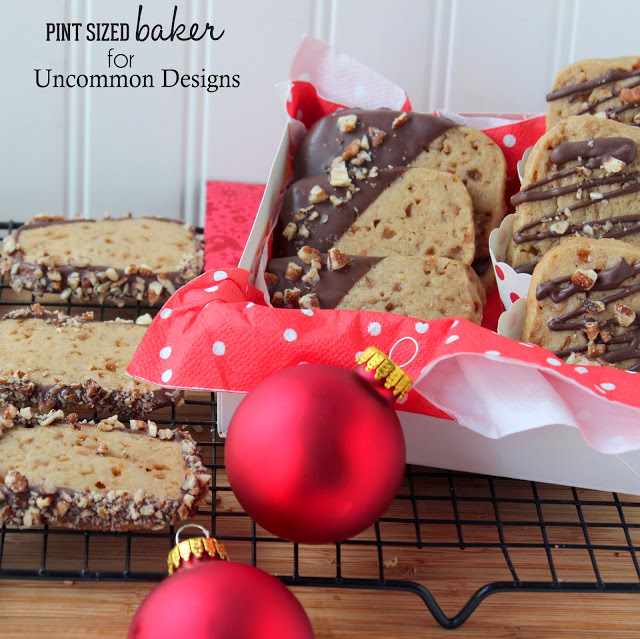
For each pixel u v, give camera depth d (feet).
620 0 2.24
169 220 2.19
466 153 1.97
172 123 2.29
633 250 1.71
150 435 1.68
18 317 1.89
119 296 1.99
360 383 1.49
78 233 2.09
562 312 1.72
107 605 1.55
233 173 2.36
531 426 1.56
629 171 1.84
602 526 1.66
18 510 1.54
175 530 1.63
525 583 1.56
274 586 1.39
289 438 1.45
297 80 2.06
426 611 1.59
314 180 1.92
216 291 1.66
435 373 1.61
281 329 1.61
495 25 2.25
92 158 2.30
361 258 1.81
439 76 2.29
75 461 1.61
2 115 2.24
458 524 1.65
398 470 1.50
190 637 1.34
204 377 1.62
